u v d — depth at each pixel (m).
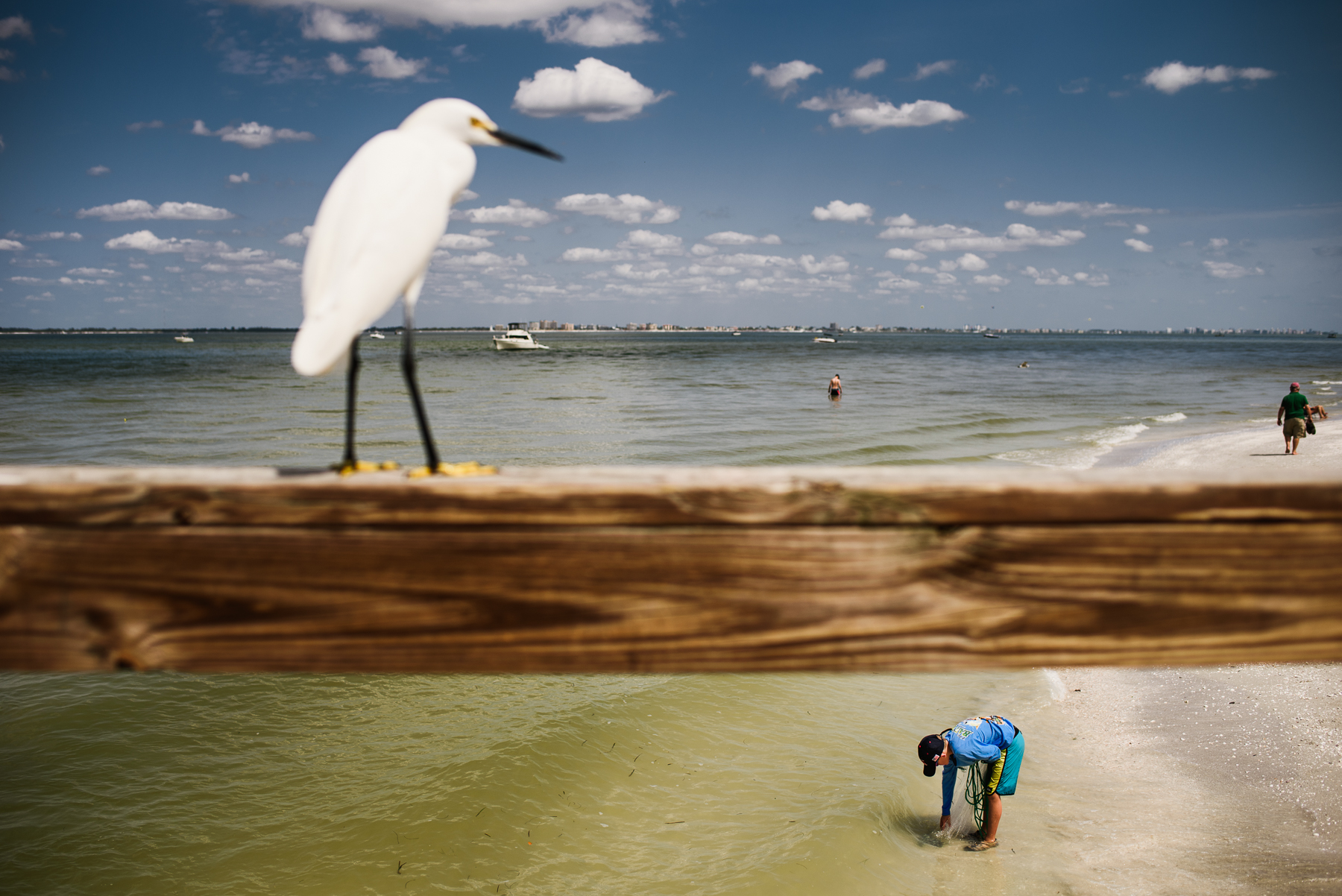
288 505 1.13
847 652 1.14
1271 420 33.38
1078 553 1.12
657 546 1.13
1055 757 8.23
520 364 82.38
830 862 6.48
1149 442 25.78
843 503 1.12
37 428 29.92
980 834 6.84
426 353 111.88
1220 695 9.32
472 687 9.42
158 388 48.97
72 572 1.14
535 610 1.13
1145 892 6.12
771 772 7.82
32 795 7.04
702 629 1.14
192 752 7.83
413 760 7.79
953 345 188.75
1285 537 1.12
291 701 8.95
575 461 23.72
